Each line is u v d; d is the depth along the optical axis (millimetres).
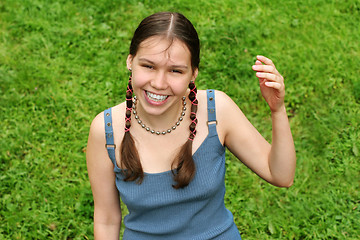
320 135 4051
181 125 1850
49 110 4234
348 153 3928
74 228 3434
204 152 1838
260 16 5160
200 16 5164
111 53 4762
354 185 3695
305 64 4656
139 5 5281
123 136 1854
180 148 1831
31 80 4461
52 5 5258
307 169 3799
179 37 1588
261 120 4211
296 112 4289
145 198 1839
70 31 4980
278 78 1651
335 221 3436
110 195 2014
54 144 3959
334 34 5016
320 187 3684
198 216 1904
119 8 5281
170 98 1684
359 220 3432
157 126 1824
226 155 3881
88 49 4848
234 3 5285
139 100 1707
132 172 1807
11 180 3664
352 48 4871
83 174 3768
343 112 4242
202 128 1846
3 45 4852
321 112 4266
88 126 4117
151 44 1587
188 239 1930
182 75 1640
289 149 1789
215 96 1873
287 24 5086
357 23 5148
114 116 1872
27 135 3988
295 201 3574
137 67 1644
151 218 1907
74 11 5207
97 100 4312
